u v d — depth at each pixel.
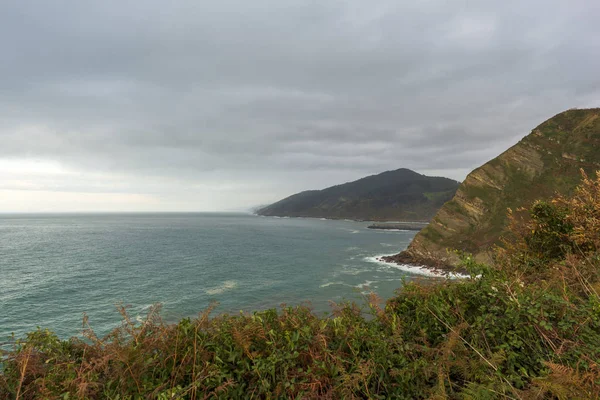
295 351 3.48
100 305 32.47
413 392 3.30
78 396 2.84
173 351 3.49
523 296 4.04
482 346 3.67
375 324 4.25
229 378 3.22
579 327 3.58
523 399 2.85
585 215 7.01
